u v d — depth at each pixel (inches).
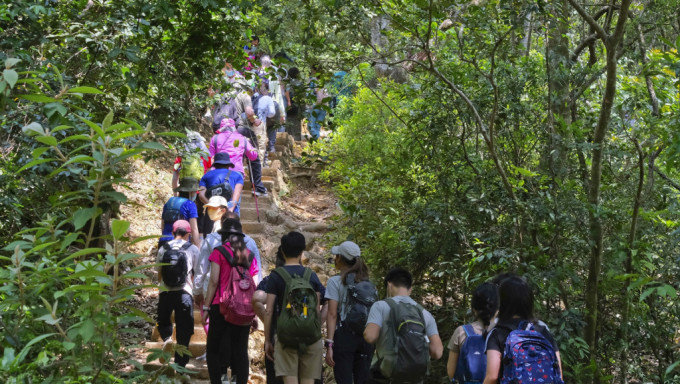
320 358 215.9
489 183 259.8
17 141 188.1
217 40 235.5
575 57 267.7
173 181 318.7
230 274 231.5
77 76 220.4
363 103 435.8
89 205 173.9
